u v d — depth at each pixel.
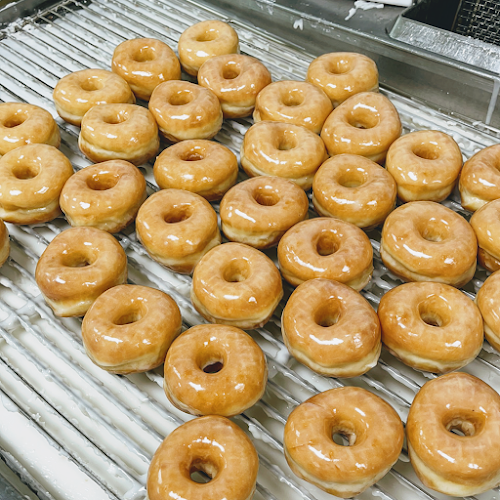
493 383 0.53
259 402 0.51
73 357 0.55
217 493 0.41
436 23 0.89
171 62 0.78
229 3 0.92
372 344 0.49
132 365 0.51
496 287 0.53
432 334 0.50
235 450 0.44
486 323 0.53
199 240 0.58
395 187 0.63
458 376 0.48
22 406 0.51
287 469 0.48
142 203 0.65
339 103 0.76
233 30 0.83
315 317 0.52
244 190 0.62
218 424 0.45
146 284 0.61
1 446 0.49
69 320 0.57
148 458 0.47
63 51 0.89
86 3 0.97
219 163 0.65
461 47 0.74
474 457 0.43
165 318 0.52
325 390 0.52
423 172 0.62
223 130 0.77
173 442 0.44
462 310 0.52
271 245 0.62
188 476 0.43
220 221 0.68
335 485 0.44
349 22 0.82
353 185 0.66
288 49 0.88
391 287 0.59
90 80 0.77
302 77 0.83
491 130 0.74
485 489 0.44
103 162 0.66
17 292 0.59
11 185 0.63
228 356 0.49
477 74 0.71
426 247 0.56
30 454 0.49
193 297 0.56
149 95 0.79
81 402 0.50
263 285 0.54
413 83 0.79
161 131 0.72
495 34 0.88
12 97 0.80
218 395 0.47
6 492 0.43
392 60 0.79
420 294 0.53
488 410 0.45
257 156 0.66
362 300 0.52
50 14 0.95
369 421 0.45
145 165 0.73
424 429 0.45
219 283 0.54
